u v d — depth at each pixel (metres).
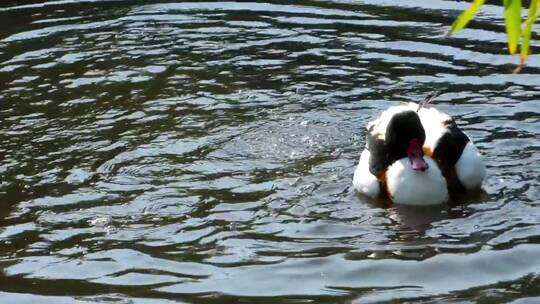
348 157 13.29
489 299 9.62
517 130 13.83
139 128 14.24
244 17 18.89
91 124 14.41
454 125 12.73
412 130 12.21
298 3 19.66
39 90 15.68
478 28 17.98
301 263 10.46
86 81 16.02
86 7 19.81
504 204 11.90
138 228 11.35
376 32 17.89
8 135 14.08
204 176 12.70
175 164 13.06
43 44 17.73
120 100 15.26
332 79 15.87
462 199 12.12
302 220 11.52
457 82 15.58
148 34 18.12
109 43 17.73
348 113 14.64
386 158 12.29
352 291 9.87
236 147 13.58
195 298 9.75
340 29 18.09
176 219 11.56
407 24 18.28
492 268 10.29
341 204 11.99
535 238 10.94
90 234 11.23
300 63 16.55
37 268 10.49
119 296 9.84
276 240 11.01
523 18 18.22
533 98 14.90
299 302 9.63
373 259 10.54
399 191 11.99
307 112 14.69
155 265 10.48
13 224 11.52
